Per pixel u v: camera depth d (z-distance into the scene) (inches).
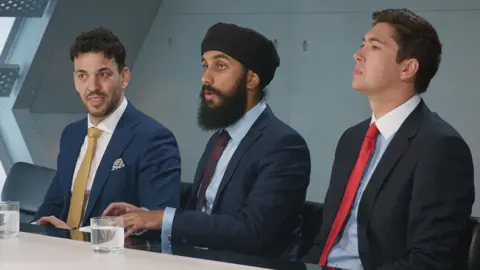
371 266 101.0
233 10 242.5
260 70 121.3
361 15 216.5
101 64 130.3
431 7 204.5
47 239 95.0
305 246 116.6
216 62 121.7
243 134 121.4
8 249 87.9
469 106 200.5
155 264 79.0
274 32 234.4
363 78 105.3
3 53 256.4
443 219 97.7
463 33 200.2
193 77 253.4
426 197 98.1
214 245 112.5
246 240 112.9
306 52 228.4
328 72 224.1
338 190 108.4
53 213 136.4
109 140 131.2
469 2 198.8
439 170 98.5
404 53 103.7
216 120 121.7
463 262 98.4
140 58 266.5
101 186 128.7
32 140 261.4
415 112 103.9
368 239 101.9
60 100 265.4
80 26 249.4
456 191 98.6
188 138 256.1
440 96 204.8
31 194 166.7
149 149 129.5
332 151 224.7
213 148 124.2
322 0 224.1
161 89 261.7
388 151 102.6
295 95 231.5
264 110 122.2
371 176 103.0
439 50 105.7
